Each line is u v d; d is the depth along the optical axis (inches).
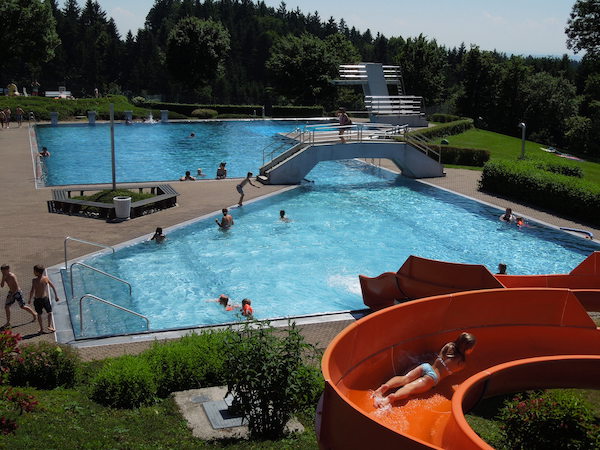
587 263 508.4
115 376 411.2
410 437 195.8
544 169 1267.2
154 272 740.0
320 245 868.0
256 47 5511.8
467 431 212.2
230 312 640.4
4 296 618.5
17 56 3002.0
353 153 1301.7
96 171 1385.3
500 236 925.2
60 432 333.1
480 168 1478.8
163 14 7145.7
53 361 435.8
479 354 327.0
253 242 870.4
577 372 306.8
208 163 1513.3
